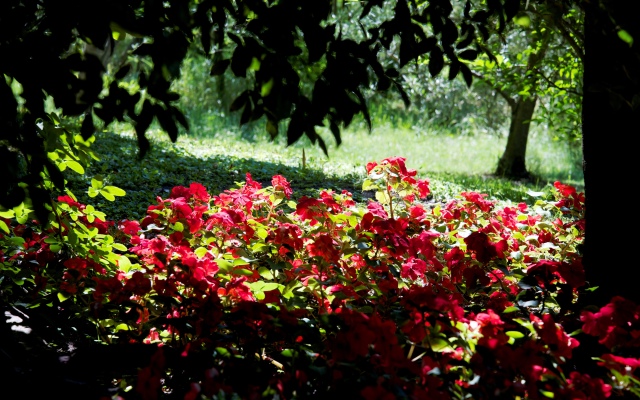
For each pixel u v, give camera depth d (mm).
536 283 3361
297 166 11250
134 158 10000
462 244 4418
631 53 3168
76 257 3826
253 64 2596
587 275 3713
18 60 2605
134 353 3359
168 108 2557
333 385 2553
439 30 2918
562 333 2715
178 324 3059
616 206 3525
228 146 13547
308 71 6090
